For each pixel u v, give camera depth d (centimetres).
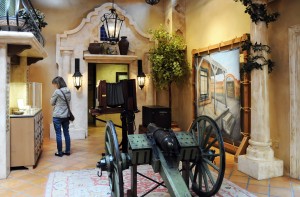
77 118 716
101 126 922
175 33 738
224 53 553
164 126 593
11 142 437
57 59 709
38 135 504
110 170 282
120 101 511
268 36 442
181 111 766
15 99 509
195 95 677
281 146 425
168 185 256
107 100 510
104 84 505
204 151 313
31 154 446
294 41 399
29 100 504
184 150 300
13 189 363
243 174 424
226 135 549
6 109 411
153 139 291
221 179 288
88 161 495
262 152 414
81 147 607
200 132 324
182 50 731
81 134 709
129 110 511
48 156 528
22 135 442
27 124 445
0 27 409
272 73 438
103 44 727
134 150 278
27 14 453
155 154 278
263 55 419
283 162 420
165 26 798
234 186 370
